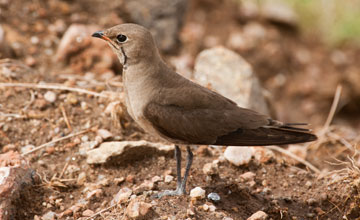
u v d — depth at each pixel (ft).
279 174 39.65
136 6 59.52
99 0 58.80
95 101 44.19
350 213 36.22
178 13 62.64
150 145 38.42
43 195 35.22
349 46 75.51
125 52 33.47
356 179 36.68
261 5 75.92
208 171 37.14
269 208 34.73
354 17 73.00
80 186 36.47
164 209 32.07
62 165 38.17
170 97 33.42
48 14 55.88
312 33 75.05
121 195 33.73
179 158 34.83
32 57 50.80
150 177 37.09
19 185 33.96
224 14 73.67
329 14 73.82
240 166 39.17
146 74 33.40
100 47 51.70
